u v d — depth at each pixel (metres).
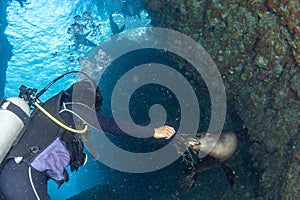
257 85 3.24
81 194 4.88
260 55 3.03
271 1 2.66
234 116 3.97
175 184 4.61
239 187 3.69
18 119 1.24
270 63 2.97
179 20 4.19
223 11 3.25
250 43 3.14
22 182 1.20
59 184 1.31
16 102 1.28
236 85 3.53
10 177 1.20
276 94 3.02
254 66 3.23
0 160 1.19
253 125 3.40
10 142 1.21
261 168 3.40
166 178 4.80
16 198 1.19
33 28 7.02
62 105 1.32
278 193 2.93
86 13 6.84
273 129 3.12
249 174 3.72
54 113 1.28
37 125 1.28
